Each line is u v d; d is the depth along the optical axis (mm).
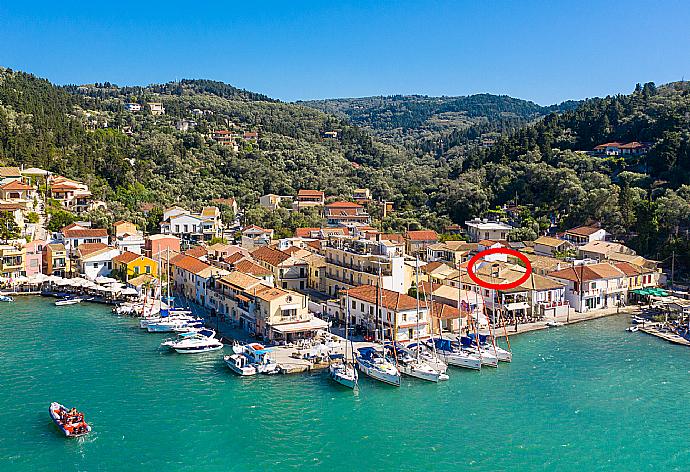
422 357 95188
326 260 136000
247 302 111250
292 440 69562
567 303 133750
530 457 66625
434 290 125812
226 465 63875
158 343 104625
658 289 143500
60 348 100875
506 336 101000
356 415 76438
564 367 95188
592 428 73688
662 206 182125
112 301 135125
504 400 81750
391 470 63375
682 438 71438
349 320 114625
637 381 89188
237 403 79375
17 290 143875
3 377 87000
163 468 62938
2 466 62469
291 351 98812
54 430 70688
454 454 67000
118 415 75062
